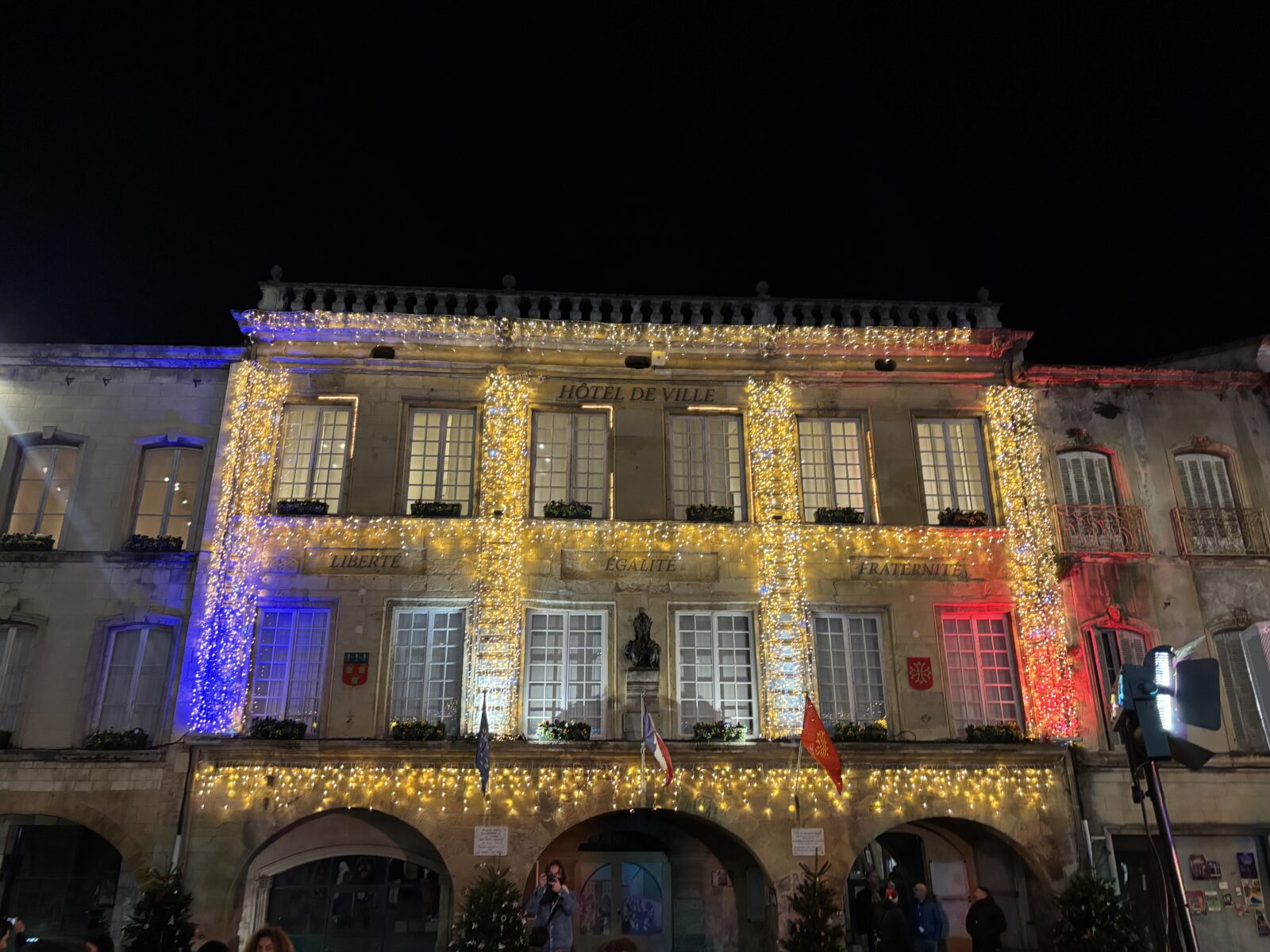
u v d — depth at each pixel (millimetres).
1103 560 20469
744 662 19688
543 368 21000
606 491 20516
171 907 16281
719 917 19578
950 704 19641
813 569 20141
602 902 19609
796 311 23266
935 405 21516
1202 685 9062
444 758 18109
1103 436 21438
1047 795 18953
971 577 20328
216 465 19766
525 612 19422
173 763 17875
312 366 20641
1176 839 19047
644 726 18250
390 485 19969
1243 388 22016
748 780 18594
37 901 18375
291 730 18094
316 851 18797
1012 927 19266
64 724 18359
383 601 19250
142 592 19172
